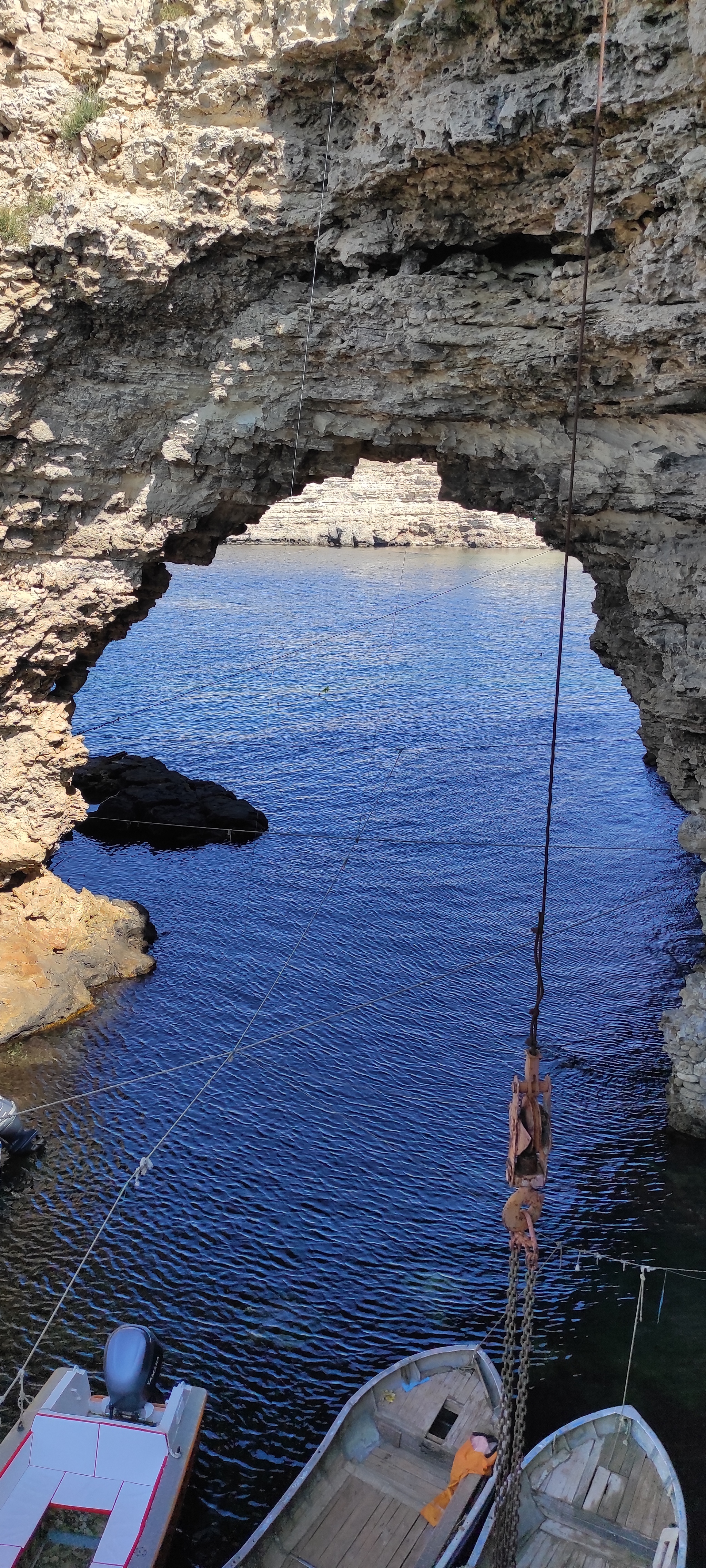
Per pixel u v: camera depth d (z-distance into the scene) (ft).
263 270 97.04
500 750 186.29
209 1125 95.61
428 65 81.35
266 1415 69.56
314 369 98.32
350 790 168.76
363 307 92.68
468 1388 70.18
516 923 130.11
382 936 126.41
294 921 129.70
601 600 114.73
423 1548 60.44
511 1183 45.14
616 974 119.65
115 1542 58.65
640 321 80.02
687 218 75.20
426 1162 91.71
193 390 103.50
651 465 88.48
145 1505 60.49
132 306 98.32
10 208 96.58
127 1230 84.07
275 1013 111.86
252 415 102.17
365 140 87.51
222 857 146.10
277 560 363.76
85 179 96.73
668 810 163.53
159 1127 95.25
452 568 354.74
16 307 97.81
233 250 96.17
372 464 405.80
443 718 202.39
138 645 247.09
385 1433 67.41
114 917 122.31
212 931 127.13
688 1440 67.31
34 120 96.22
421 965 120.98
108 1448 63.10
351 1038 107.96
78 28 94.68
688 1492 63.87
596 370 86.17
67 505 109.09
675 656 93.40
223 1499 64.69
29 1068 102.47
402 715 203.92
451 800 165.17
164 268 95.55
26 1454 63.26
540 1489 63.31
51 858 144.25
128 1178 89.30
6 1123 90.63
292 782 171.12
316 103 89.40
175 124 94.17
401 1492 63.93
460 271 89.45
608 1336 75.05
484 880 140.36
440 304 89.86
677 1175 89.45
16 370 100.83
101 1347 73.97
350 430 101.55
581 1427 66.18
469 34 79.51
